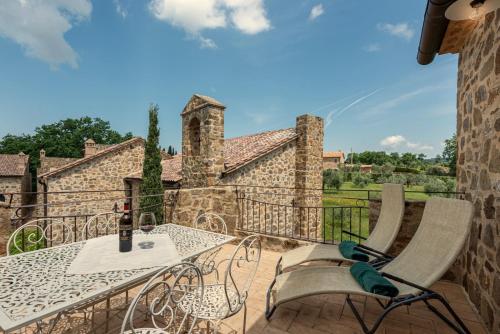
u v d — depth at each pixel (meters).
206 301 1.92
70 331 2.02
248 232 4.70
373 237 3.09
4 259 1.78
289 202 9.28
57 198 11.12
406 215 3.41
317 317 2.38
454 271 3.14
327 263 3.74
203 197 5.14
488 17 2.44
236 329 2.19
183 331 2.11
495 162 2.17
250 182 8.09
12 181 19.39
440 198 2.32
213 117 7.30
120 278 1.49
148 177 9.23
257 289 2.97
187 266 1.50
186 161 8.41
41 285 1.39
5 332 1.00
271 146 8.53
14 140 33.00
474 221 2.64
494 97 2.25
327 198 15.77
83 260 1.76
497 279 2.01
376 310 2.48
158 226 2.84
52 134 33.41
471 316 2.38
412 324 2.25
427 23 2.63
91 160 11.96
